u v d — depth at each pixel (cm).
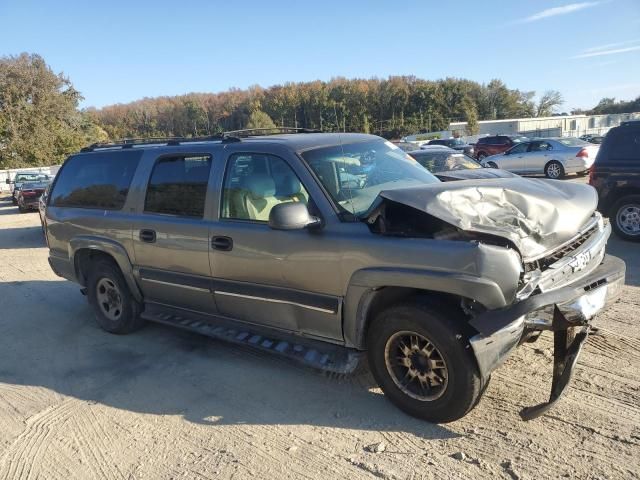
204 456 327
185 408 388
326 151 407
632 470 281
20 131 5053
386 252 329
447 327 312
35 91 5178
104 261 537
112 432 363
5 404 416
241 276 411
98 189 539
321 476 299
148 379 442
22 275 886
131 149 523
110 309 555
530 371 395
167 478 308
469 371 310
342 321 362
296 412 369
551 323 309
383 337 344
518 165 1972
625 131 834
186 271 452
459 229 307
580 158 1819
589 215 371
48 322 618
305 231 369
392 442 325
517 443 312
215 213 428
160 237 466
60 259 588
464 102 10206
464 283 298
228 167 427
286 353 397
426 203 317
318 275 364
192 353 491
